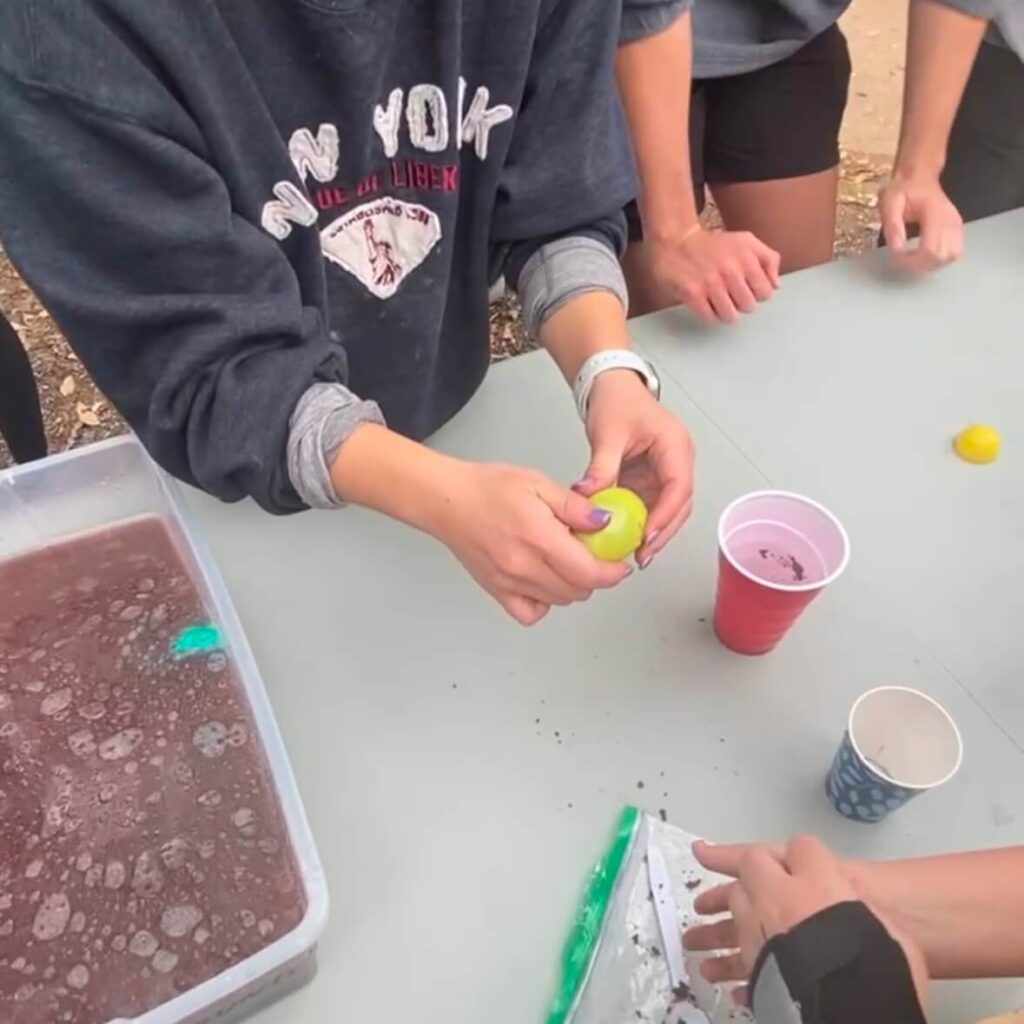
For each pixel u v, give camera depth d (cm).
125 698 77
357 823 74
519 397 107
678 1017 67
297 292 82
